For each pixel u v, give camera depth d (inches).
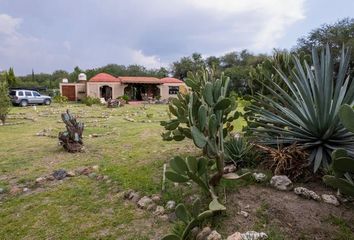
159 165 179.8
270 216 100.3
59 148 265.6
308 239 88.7
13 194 151.9
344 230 91.0
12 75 1181.1
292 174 126.0
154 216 116.8
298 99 147.3
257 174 128.7
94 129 390.0
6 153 250.2
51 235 109.2
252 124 162.9
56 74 2233.0
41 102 956.0
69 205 134.3
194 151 213.5
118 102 870.4
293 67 185.2
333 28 930.1
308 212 100.3
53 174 178.4
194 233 97.4
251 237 88.3
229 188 121.1
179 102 168.2
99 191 148.9
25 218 123.7
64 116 256.2
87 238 105.3
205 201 115.3
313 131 131.0
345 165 78.7
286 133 141.0
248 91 230.2
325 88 127.3
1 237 110.0
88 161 212.7
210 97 117.4
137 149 248.2
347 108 75.7
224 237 92.7
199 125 110.7
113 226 112.6
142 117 563.5
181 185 137.7
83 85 1157.7
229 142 153.6
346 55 139.6
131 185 148.6
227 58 1665.8
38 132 376.8
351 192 81.4
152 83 1203.2
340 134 127.1
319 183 121.3
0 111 461.1
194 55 1774.1
